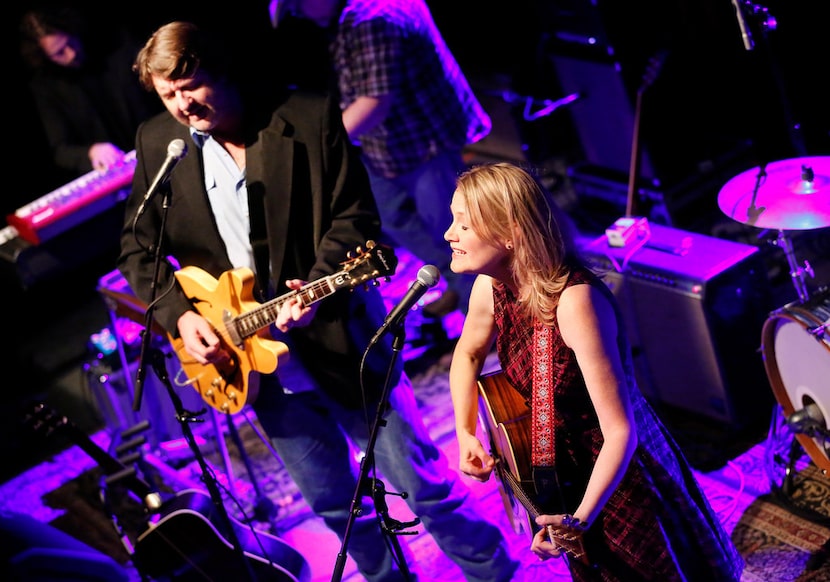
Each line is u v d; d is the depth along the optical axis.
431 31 3.96
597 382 2.15
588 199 5.48
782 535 3.23
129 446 3.43
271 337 2.83
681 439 3.79
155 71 2.55
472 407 2.59
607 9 4.73
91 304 6.23
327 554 3.74
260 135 2.70
